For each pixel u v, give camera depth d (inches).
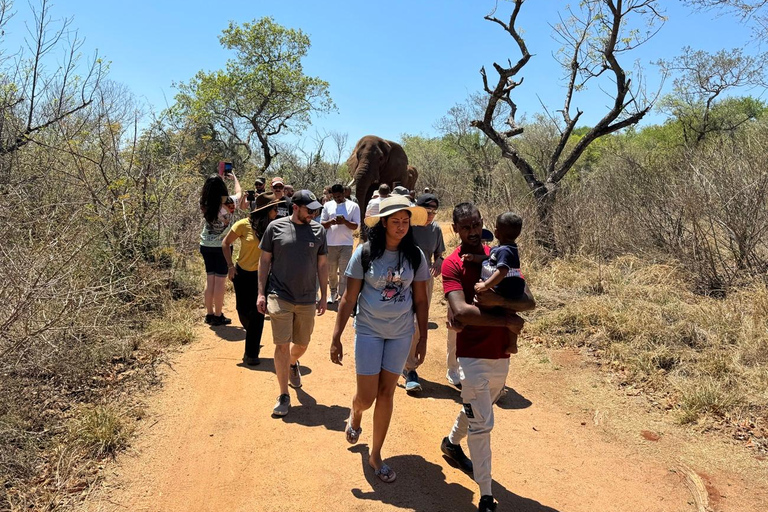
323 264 197.0
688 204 309.0
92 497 143.0
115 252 285.4
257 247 228.5
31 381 188.4
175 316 282.4
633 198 384.2
